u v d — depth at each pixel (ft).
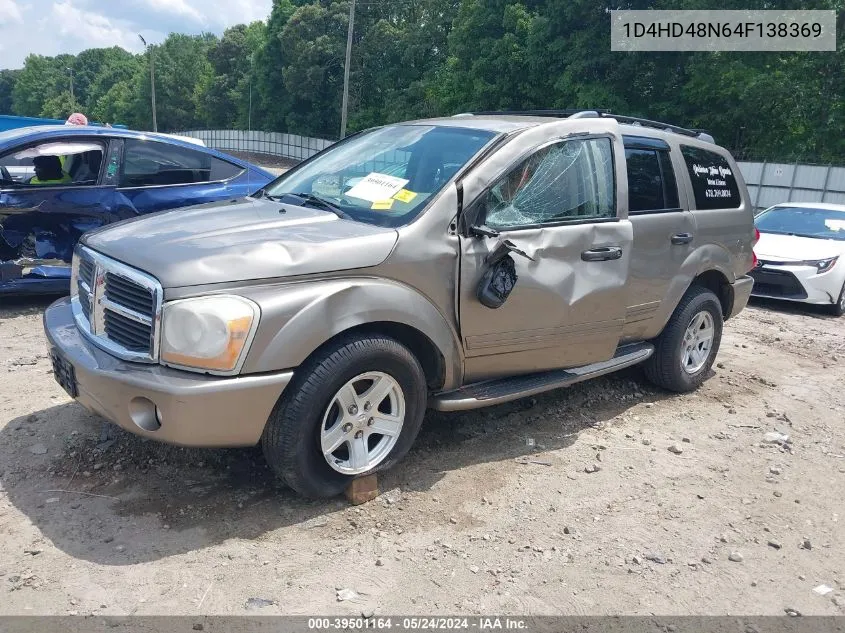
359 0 167.12
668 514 12.27
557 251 13.42
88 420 13.97
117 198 22.31
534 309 13.19
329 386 10.69
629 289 15.46
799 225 35.37
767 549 11.48
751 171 82.69
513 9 105.70
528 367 13.91
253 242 10.83
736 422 16.84
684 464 14.28
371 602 9.39
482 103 112.27
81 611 8.80
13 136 21.33
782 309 32.68
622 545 11.21
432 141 13.76
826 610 10.05
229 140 222.89
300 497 11.73
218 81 240.32
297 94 178.19
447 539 10.94
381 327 11.66
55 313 12.60
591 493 12.76
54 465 12.24
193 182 23.97
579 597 9.87
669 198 16.78
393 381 11.55
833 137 86.48
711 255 17.84
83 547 10.06
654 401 17.83
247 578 9.64
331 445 11.14
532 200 13.30
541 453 14.20
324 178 14.33
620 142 15.20
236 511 11.21
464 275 12.17
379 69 168.66
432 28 156.04
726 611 9.86
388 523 11.23
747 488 13.51
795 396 19.19
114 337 10.89
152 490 11.64
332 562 10.14
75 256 12.59
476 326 12.51
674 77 94.12
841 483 14.07
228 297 9.97
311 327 10.32
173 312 9.86
